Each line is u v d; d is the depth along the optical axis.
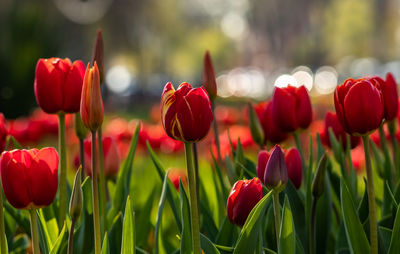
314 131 5.72
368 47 65.31
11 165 2.02
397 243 2.07
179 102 1.89
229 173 2.77
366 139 2.09
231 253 2.21
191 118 1.88
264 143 3.16
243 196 2.12
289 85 2.86
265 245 2.54
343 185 2.11
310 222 2.44
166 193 2.53
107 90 32.62
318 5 63.22
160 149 5.88
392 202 2.45
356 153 4.83
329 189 2.59
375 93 2.04
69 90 2.51
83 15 38.91
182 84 1.94
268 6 63.72
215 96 3.01
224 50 96.50
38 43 13.76
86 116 2.05
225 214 2.81
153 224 3.04
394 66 42.81
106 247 2.06
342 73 55.44
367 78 2.18
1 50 13.84
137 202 3.58
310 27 64.25
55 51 14.20
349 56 65.56
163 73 69.44
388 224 2.46
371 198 2.08
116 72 51.66
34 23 13.78
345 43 65.31
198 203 2.59
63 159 2.55
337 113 2.13
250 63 78.94
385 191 2.60
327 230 2.57
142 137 5.75
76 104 2.54
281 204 2.55
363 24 64.06
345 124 2.10
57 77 2.51
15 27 13.72
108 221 2.73
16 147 2.81
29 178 2.03
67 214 2.76
